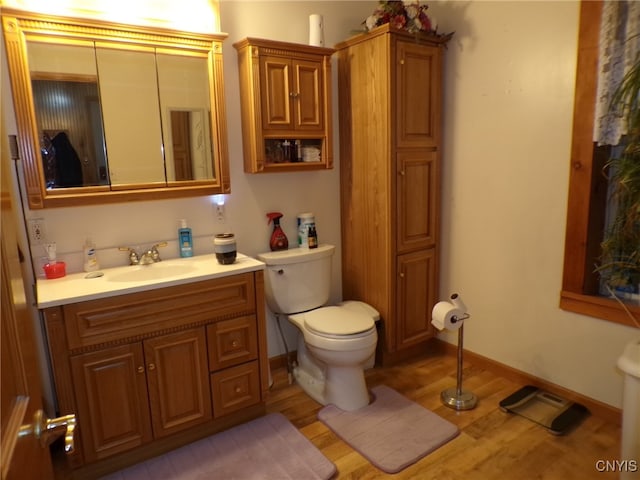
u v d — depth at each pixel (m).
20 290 0.76
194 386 1.99
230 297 2.04
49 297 1.66
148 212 2.23
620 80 1.91
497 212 2.50
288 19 2.54
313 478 1.82
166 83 2.13
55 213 1.99
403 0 2.50
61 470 1.86
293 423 2.21
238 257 2.27
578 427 2.10
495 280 2.57
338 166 2.86
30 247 1.94
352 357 2.21
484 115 2.50
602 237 2.15
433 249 2.81
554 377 2.35
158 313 1.85
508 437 2.05
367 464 1.91
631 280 2.01
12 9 1.72
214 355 2.03
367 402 2.34
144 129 2.10
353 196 2.79
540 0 2.18
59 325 1.66
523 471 1.83
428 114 2.62
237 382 2.11
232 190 2.47
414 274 2.75
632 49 1.86
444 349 2.93
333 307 2.54
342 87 2.73
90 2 1.94
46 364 2.00
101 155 2.01
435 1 2.67
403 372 2.70
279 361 2.79
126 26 1.96
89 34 1.90
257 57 2.26
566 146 2.16
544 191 2.28
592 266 2.17
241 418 2.21
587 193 2.08
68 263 2.05
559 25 2.12
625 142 1.94
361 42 2.54
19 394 0.69
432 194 2.73
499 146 2.45
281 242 2.61
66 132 1.92
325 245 2.73
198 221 2.39
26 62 1.78
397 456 1.93
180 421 1.97
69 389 1.71
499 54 2.38
